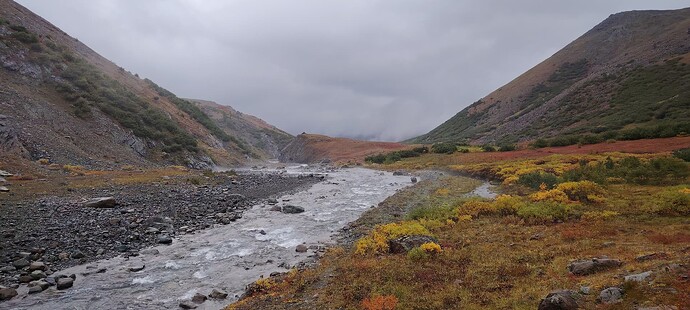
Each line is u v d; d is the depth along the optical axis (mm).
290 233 21484
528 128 112375
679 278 7871
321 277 13094
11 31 65188
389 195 35688
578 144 59969
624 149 47438
